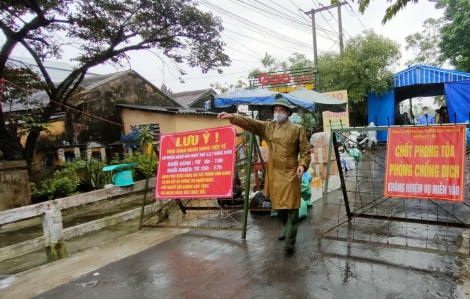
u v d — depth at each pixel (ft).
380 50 56.13
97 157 40.32
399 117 63.57
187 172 16.92
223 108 34.96
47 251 15.29
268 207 18.65
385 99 59.16
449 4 57.11
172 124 44.68
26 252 14.19
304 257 12.49
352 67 57.21
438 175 11.62
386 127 12.78
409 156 12.19
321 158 26.14
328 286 10.12
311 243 13.94
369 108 61.05
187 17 35.81
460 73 51.44
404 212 18.07
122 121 47.52
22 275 13.20
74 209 26.55
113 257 14.30
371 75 56.39
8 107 41.98
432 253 11.79
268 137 13.47
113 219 18.65
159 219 20.47
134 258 13.92
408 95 73.82
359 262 11.71
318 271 11.20
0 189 26.27
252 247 14.06
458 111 47.55
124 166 24.49
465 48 56.44
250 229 16.74
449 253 10.98
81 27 33.40
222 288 10.57
